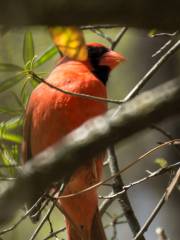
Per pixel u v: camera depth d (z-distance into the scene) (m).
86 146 3.71
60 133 7.98
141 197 14.77
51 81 8.22
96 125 3.78
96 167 7.84
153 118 3.65
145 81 7.71
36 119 8.16
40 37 10.96
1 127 7.73
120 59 9.30
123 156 15.23
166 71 14.80
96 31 9.14
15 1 3.13
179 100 3.59
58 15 3.18
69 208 8.04
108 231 14.88
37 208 7.43
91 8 3.15
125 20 3.22
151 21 3.22
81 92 8.02
